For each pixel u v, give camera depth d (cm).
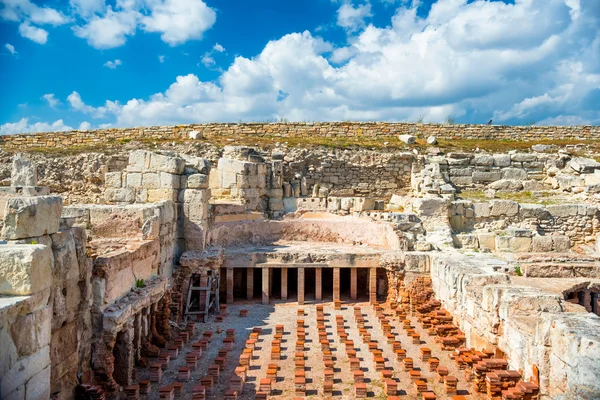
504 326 1133
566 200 2525
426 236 2117
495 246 2142
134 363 1170
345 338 1420
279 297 1916
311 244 2139
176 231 1788
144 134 3525
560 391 872
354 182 2845
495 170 2816
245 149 2452
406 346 1388
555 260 1873
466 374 1172
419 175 2703
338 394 1078
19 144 3528
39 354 705
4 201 1139
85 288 990
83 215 1459
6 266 683
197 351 1284
